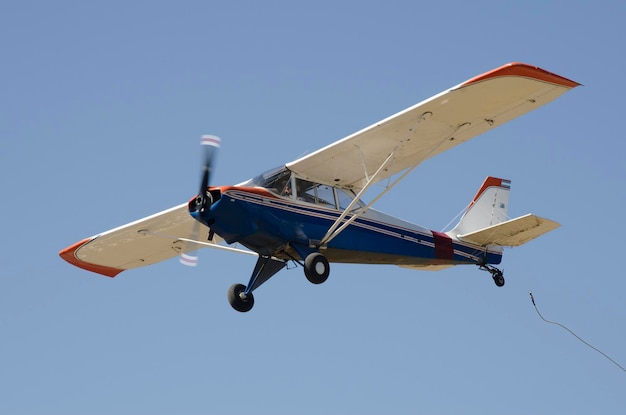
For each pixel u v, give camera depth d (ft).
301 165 132.05
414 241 145.69
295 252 132.67
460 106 121.80
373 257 141.08
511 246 155.63
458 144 129.80
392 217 143.64
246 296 136.26
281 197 130.82
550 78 116.57
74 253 157.99
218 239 153.07
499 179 169.68
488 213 167.94
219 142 125.70
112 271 165.37
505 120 124.67
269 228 128.67
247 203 127.24
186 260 125.49
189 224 148.66
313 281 127.85
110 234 150.82
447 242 150.92
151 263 162.71
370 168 135.03
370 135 127.03
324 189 136.05
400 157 132.98
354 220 137.39
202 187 126.11
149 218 145.89
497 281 156.25
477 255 155.22
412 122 124.77
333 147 129.08
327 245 133.80
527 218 146.00
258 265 135.03
